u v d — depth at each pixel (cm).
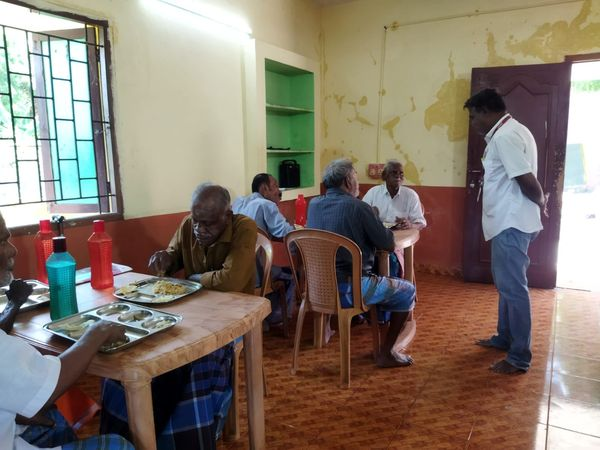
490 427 188
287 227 279
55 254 129
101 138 252
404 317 241
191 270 185
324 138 481
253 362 145
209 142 320
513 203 225
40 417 107
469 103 238
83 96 246
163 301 138
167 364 103
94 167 253
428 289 388
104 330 103
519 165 217
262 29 369
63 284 129
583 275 433
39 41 228
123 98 256
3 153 217
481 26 389
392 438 181
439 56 411
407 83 429
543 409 201
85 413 178
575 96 804
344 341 223
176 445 130
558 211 371
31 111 227
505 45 382
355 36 448
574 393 215
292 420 195
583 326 300
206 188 164
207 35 312
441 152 421
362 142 461
